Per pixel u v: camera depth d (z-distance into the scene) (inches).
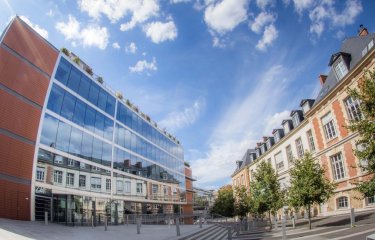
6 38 820.6
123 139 1418.6
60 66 1010.7
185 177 2475.4
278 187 1090.1
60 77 1003.3
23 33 879.7
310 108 1157.7
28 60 879.7
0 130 756.6
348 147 925.2
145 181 1610.5
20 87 837.2
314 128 1134.4
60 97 989.8
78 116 1080.2
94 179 1143.6
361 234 533.0
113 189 1275.8
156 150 1831.9
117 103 1405.0
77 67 1102.4
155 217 1460.4
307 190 763.4
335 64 998.4
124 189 1375.5
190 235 719.7
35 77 895.1
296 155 1326.3
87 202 1077.8
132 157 1494.8
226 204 1903.3
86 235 640.4
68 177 989.8
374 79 437.4
